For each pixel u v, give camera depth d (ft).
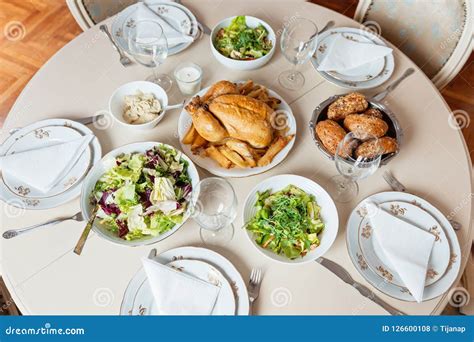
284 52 3.93
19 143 3.66
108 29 4.53
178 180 3.37
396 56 4.32
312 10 4.74
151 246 3.19
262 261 3.12
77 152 3.57
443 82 4.87
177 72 4.04
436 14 4.61
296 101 4.02
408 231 3.16
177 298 2.88
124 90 3.87
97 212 3.23
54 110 3.95
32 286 2.99
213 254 3.07
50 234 3.21
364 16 5.16
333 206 3.23
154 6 4.62
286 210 3.19
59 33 8.23
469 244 3.20
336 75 4.14
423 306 2.93
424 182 3.50
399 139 3.54
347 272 3.07
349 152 3.28
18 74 7.66
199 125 3.41
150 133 3.81
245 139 3.47
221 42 4.32
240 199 3.45
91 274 3.05
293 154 3.70
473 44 4.40
